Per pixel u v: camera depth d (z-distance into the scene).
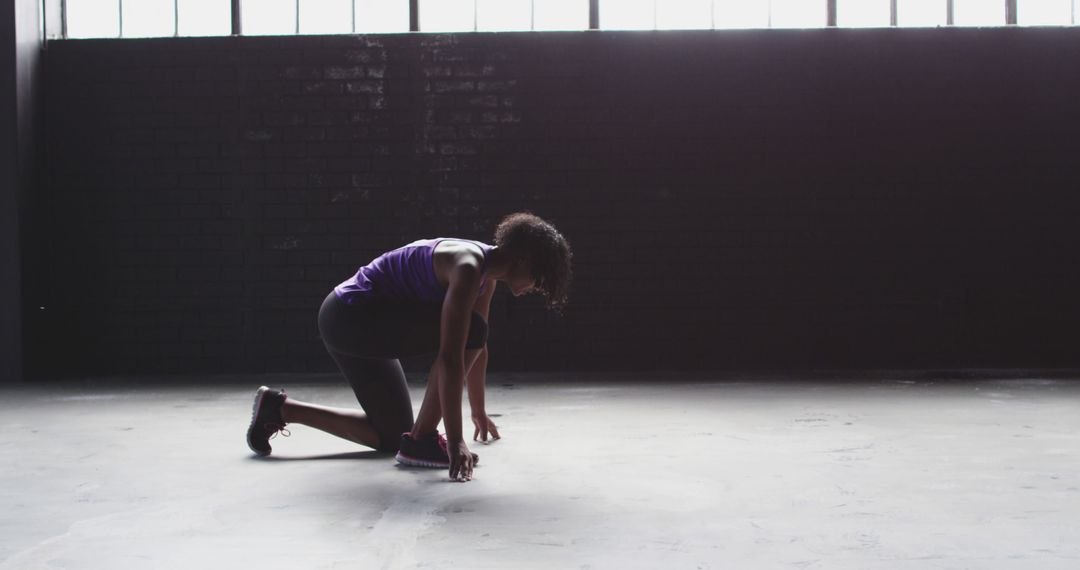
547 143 6.16
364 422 2.98
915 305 6.09
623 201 6.12
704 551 1.84
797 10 6.23
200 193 6.17
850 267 6.11
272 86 6.17
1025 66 6.10
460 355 2.47
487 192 6.15
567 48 6.14
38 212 6.10
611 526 2.04
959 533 1.96
